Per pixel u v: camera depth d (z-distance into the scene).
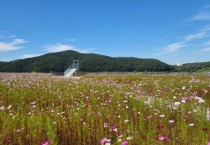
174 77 29.81
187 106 9.87
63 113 10.20
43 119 9.16
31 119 8.88
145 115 10.09
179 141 7.22
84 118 9.51
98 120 9.26
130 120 9.20
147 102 11.48
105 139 6.47
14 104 13.12
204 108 9.85
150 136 7.49
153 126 8.33
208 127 8.10
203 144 6.71
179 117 9.30
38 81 26.62
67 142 7.57
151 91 17.12
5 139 7.38
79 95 15.50
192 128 8.20
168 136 7.54
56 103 13.56
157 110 10.02
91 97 14.38
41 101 13.48
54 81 26.98
